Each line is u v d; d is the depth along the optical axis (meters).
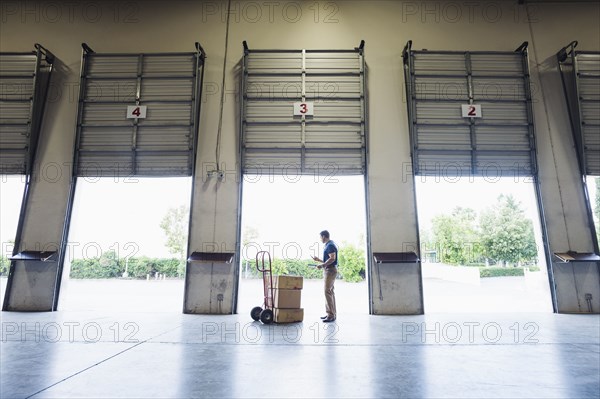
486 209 21.00
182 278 17.33
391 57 8.11
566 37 8.27
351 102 7.82
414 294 6.95
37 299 6.99
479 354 3.77
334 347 4.06
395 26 8.27
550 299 7.16
